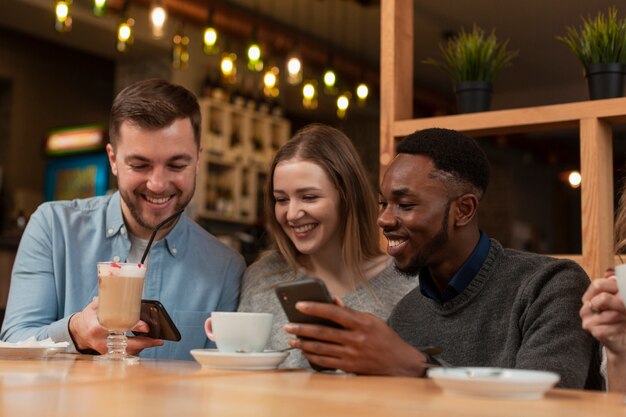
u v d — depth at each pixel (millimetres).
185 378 1143
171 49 6617
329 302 1260
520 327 1453
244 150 7145
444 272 1550
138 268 1552
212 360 1326
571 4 4875
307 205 1992
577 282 1437
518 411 837
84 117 8102
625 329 1153
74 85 8016
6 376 1155
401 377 1211
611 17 2373
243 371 1300
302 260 2113
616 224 1724
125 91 2039
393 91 2434
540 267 1491
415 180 1478
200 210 6746
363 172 2064
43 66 7754
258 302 2084
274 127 7613
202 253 2234
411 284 2037
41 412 781
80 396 907
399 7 2480
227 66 5742
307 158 1999
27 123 7625
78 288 2150
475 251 1529
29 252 2162
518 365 1361
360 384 1083
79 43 6555
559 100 7676
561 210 11922
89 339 1697
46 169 7070
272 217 2105
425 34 6129
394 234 1502
